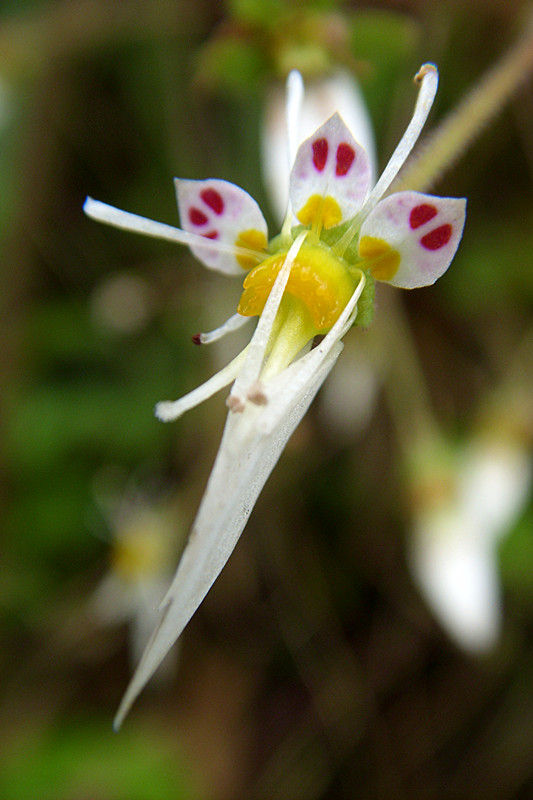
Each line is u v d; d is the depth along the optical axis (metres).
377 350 0.13
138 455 0.15
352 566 0.16
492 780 0.15
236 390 0.09
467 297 0.15
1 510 0.15
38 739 0.14
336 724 0.15
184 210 0.09
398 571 0.15
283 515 0.15
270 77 0.12
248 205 0.09
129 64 0.15
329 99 0.12
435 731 0.15
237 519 0.09
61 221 0.16
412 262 0.09
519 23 0.14
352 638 0.16
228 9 0.13
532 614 0.15
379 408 0.15
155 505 0.15
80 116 0.15
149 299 0.15
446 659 0.15
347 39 0.12
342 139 0.09
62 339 0.15
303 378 0.09
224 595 0.15
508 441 0.13
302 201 0.09
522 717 0.15
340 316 0.09
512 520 0.13
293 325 0.09
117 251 0.16
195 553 0.09
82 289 0.16
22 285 0.15
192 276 0.15
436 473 0.12
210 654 0.16
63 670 0.15
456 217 0.09
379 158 0.14
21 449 0.15
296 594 0.15
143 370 0.15
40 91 0.15
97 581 0.15
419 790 0.15
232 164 0.15
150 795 0.13
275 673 0.16
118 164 0.16
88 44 0.14
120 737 0.14
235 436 0.09
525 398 0.13
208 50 0.12
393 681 0.15
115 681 0.15
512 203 0.16
